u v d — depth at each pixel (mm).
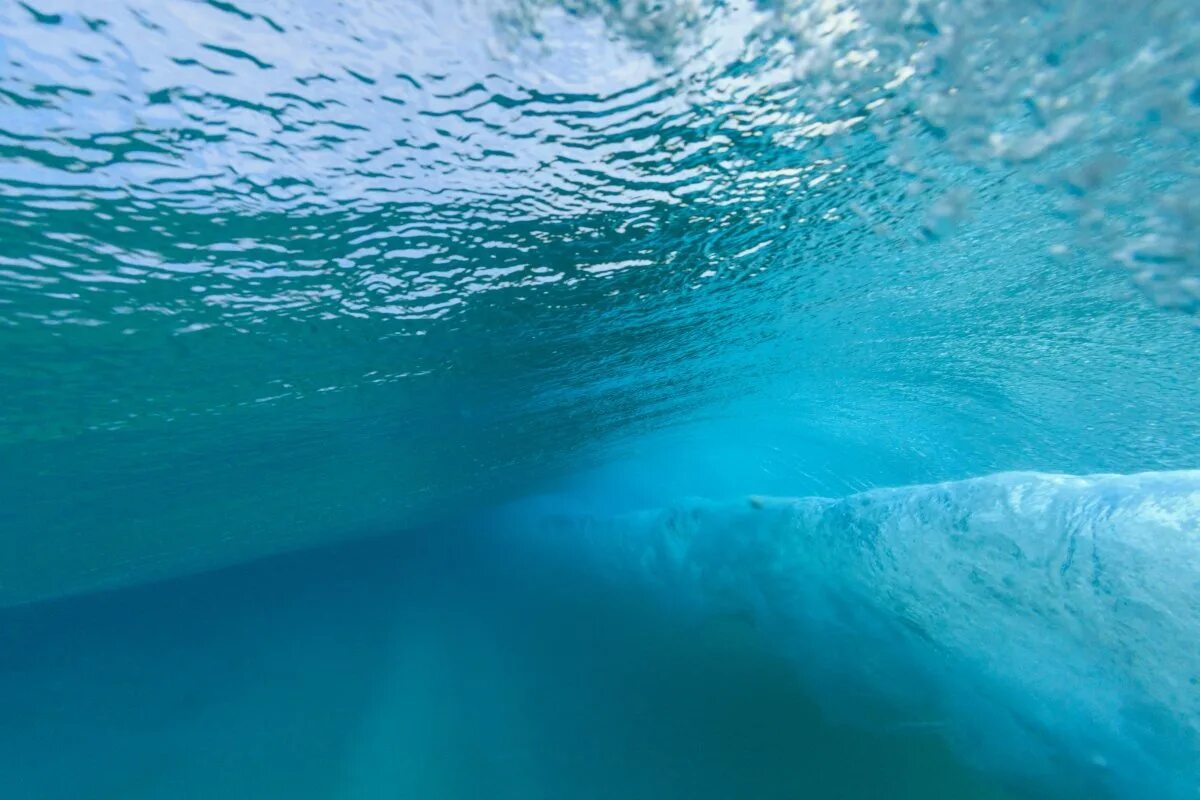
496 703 10602
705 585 10977
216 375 4969
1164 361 5328
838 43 2764
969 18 2514
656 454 16375
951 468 8711
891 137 3191
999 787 5473
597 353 7211
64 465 6066
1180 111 2332
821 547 8641
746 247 4809
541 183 3445
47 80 2188
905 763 6160
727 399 11789
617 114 3041
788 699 7812
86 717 11922
